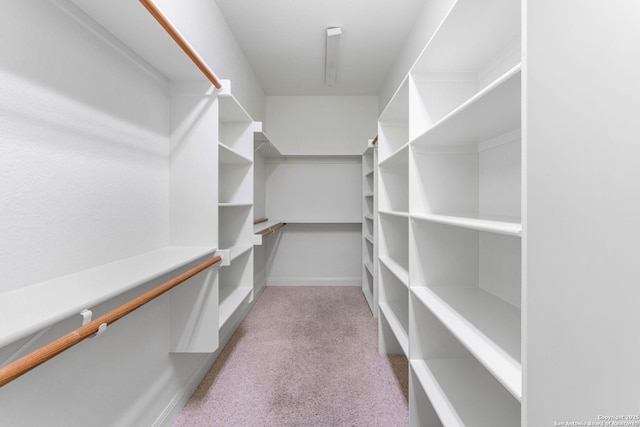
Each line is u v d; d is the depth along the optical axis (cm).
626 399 65
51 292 74
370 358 210
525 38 65
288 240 410
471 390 120
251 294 212
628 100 65
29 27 77
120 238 114
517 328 100
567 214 65
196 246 150
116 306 106
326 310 309
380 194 223
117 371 109
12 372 51
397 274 172
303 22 238
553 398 65
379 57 298
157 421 135
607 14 65
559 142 65
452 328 100
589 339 65
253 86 323
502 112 95
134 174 123
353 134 396
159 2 133
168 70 139
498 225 80
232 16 228
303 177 404
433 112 142
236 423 147
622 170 65
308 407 158
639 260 65
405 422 148
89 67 98
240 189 212
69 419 88
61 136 87
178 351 147
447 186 142
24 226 76
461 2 93
